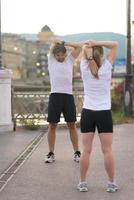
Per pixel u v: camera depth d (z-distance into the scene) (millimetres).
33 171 7832
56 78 8492
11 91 12984
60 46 8359
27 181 7168
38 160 8750
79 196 6344
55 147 10062
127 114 15508
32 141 10984
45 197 6301
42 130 12961
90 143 6637
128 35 15836
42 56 88750
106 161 6531
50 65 8539
